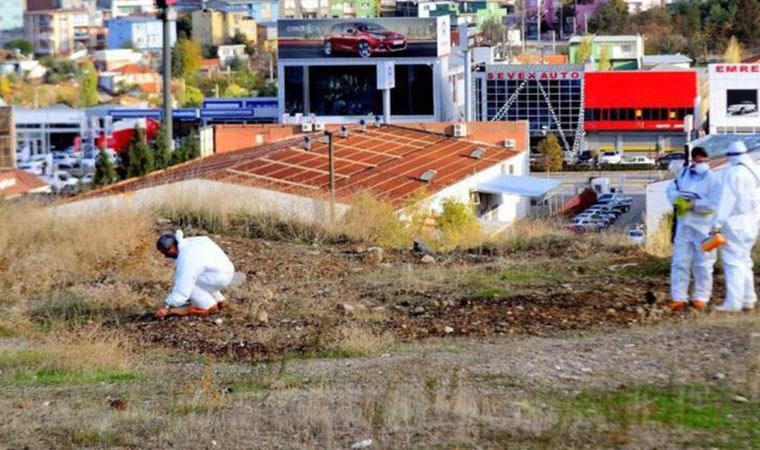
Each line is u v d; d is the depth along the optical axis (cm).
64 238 2606
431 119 9831
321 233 3028
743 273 1848
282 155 5147
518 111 11356
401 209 3653
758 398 1327
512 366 1527
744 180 1823
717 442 1188
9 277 2412
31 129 12669
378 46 9894
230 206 3175
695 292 1909
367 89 9962
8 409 1434
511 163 6400
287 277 2389
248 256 2630
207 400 1428
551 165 10269
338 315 1973
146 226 2822
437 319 1898
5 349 1806
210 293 2008
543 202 6831
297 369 1603
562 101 11350
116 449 1263
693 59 18075
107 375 1627
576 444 1191
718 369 1446
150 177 4628
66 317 2075
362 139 6141
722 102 10662
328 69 10019
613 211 6850
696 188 1861
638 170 10300
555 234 2944
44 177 9462
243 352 1752
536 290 2105
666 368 1466
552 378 1454
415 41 9806
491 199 5844
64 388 1552
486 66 11350
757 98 10588
